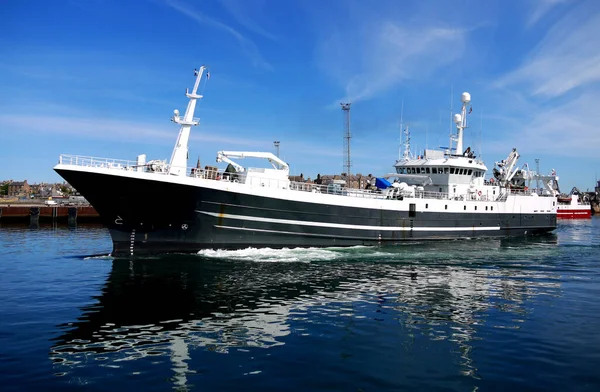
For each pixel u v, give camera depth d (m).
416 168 42.06
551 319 14.18
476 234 39.19
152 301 16.06
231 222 26.56
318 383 9.35
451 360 10.66
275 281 19.80
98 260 24.97
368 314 14.68
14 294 17.03
